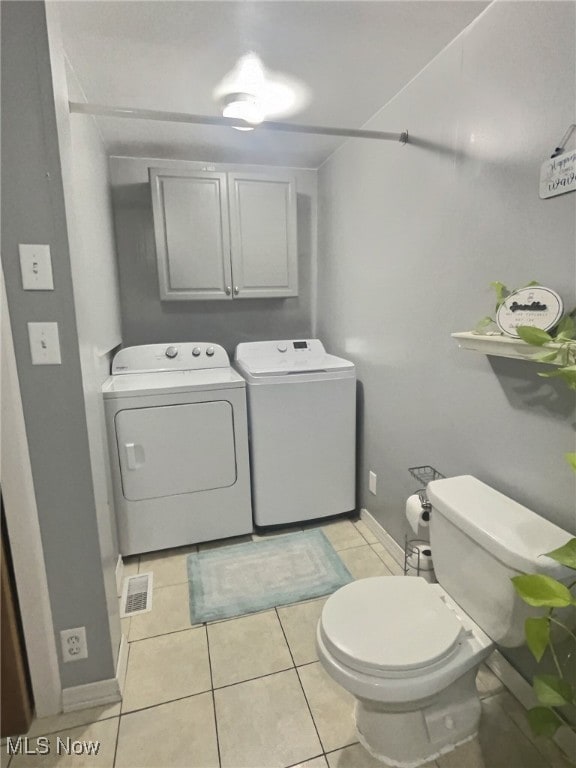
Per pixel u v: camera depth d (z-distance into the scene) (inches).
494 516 47.4
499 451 53.6
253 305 115.9
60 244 43.9
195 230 95.8
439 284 63.2
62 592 49.9
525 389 48.9
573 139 41.0
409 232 69.9
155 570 80.1
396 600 48.1
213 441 84.5
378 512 88.8
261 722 50.7
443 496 52.1
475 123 53.4
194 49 57.9
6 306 43.4
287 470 89.9
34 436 46.3
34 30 40.3
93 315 68.4
